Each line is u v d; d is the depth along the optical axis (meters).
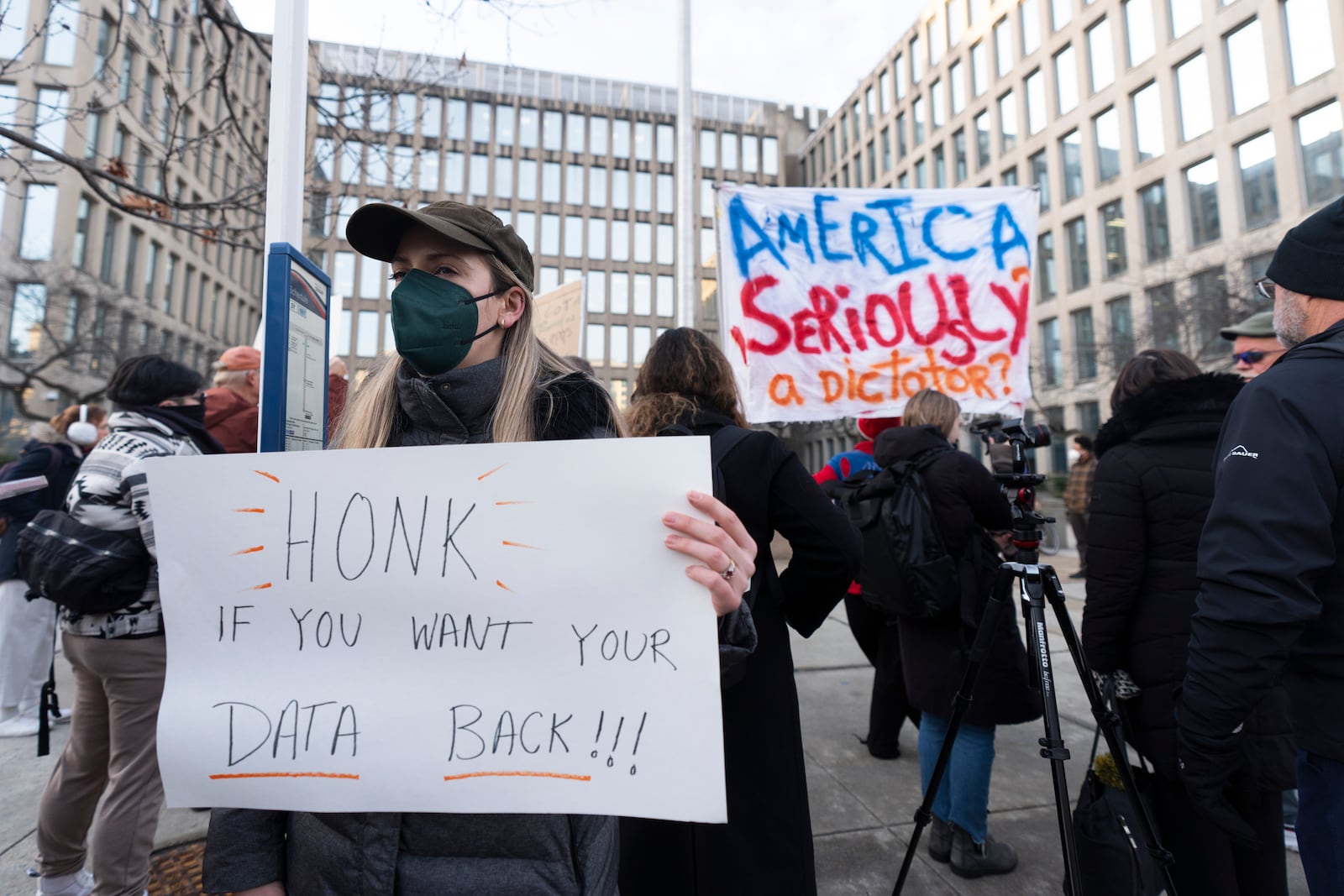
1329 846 1.31
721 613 0.93
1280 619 1.17
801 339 3.28
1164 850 1.56
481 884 0.92
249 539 0.98
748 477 1.52
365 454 0.98
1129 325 21.08
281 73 1.55
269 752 0.94
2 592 3.48
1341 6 17.39
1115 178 23.30
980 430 2.37
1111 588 1.74
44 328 18.00
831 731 3.53
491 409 1.13
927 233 3.39
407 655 0.96
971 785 2.24
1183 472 1.71
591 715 0.93
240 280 33.91
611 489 0.95
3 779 2.91
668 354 1.75
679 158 6.55
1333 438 1.20
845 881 2.26
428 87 4.54
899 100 34.66
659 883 1.43
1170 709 1.66
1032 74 26.62
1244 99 19.56
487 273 1.14
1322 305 1.36
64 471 3.69
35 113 3.47
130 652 1.85
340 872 0.93
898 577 2.25
